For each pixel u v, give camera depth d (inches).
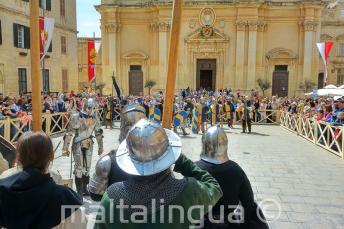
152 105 741.9
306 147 526.3
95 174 127.6
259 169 377.4
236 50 1316.4
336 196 285.7
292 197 281.9
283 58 1323.8
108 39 1378.0
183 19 1339.8
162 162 82.0
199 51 1346.0
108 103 737.6
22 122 463.2
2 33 868.0
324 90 724.0
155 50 1370.6
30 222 86.4
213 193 90.0
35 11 221.3
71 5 1217.4
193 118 662.5
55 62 1099.9
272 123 886.4
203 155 133.3
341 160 427.8
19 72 949.8
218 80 1346.0
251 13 1290.6
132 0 1369.3
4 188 87.3
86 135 251.0
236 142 572.4
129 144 83.6
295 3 1288.1
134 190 81.7
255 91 1230.3
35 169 90.2
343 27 1552.7
